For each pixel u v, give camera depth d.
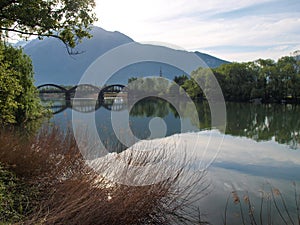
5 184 4.08
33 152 4.92
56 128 6.18
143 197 3.65
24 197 3.73
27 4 5.82
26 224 2.97
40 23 5.97
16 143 5.27
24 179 4.39
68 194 3.60
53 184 4.12
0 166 4.32
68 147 5.06
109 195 3.62
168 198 4.12
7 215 3.21
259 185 5.58
